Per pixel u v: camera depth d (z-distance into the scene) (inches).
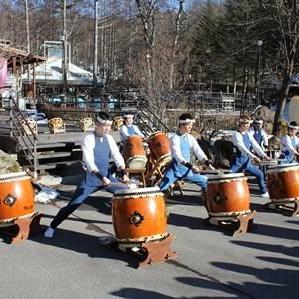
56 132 636.7
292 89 935.0
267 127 824.9
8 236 302.7
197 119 810.8
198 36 1923.0
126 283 233.6
